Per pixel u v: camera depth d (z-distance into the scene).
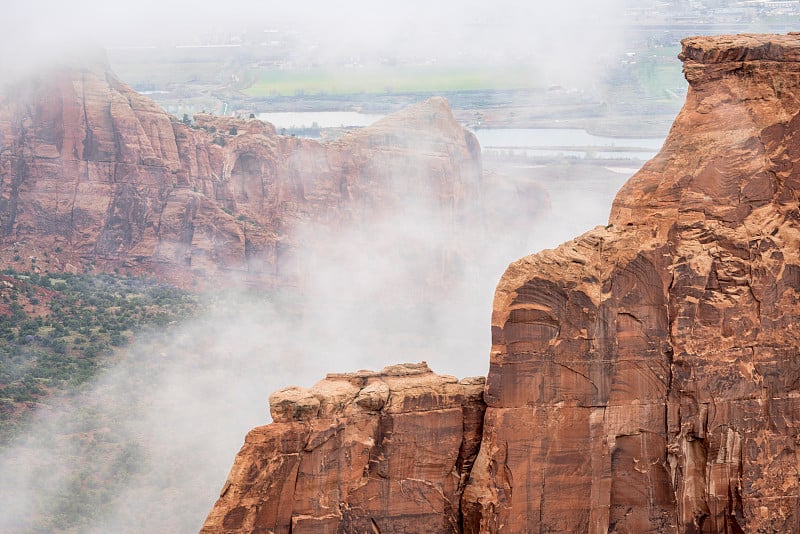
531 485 74.12
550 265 74.38
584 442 74.19
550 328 74.06
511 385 74.06
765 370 75.06
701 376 74.62
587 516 74.25
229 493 71.81
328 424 73.25
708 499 74.94
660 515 75.12
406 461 75.12
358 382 76.06
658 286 74.75
